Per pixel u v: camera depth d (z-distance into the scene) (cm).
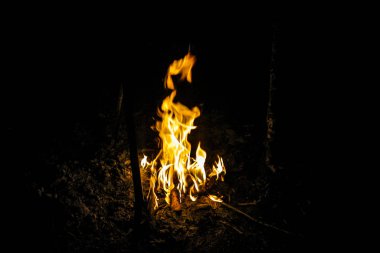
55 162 510
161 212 446
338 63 408
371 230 411
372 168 429
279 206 450
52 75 729
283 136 457
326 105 429
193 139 589
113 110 647
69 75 735
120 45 351
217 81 752
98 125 608
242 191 482
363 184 434
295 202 448
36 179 471
